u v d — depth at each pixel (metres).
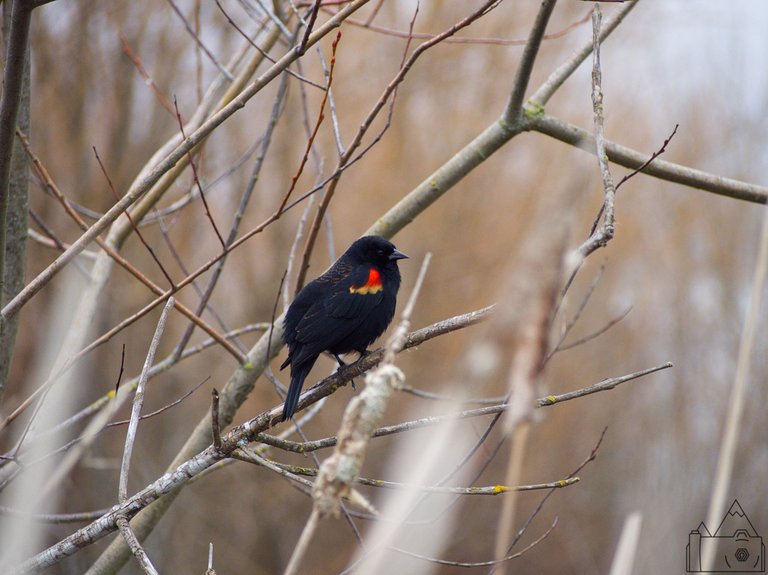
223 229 20.00
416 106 22.25
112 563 7.53
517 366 2.86
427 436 3.42
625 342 24.44
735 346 22.25
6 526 5.36
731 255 23.58
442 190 8.30
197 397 19.72
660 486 20.88
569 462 23.75
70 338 7.73
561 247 2.88
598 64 5.60
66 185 17.20
